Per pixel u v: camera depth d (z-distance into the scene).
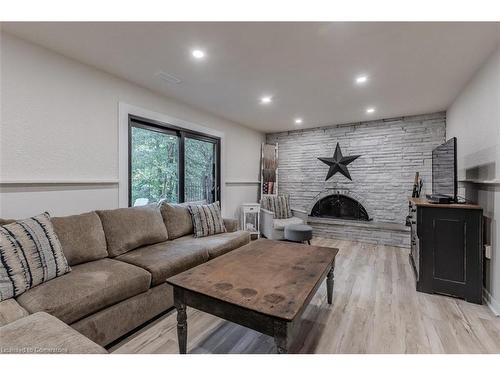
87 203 2.38
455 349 1.55
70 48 2.08
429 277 2.33
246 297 1.25
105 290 1.52
